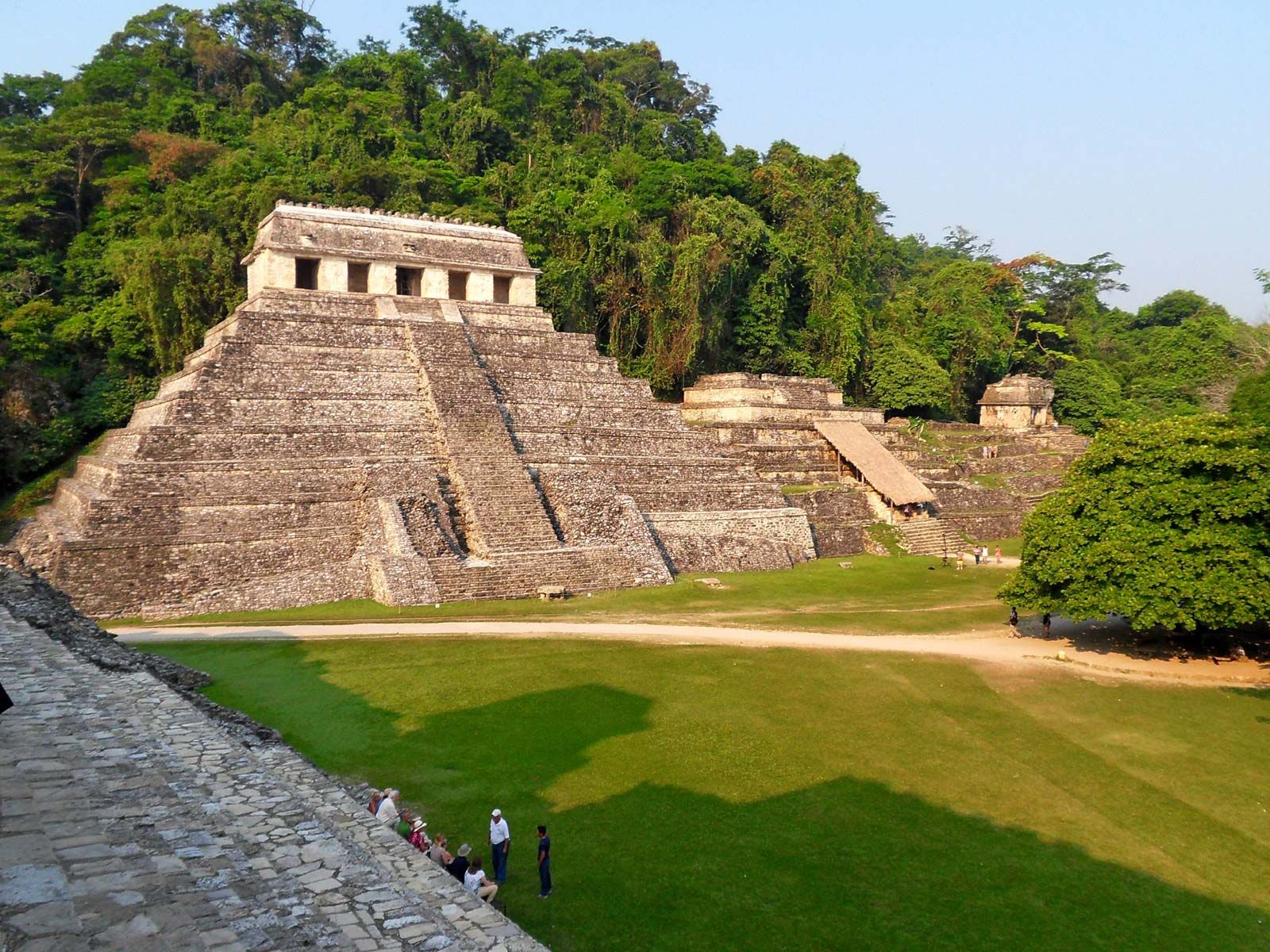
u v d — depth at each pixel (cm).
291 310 4609
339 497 3862
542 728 2239
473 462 4156
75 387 5309
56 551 3316
